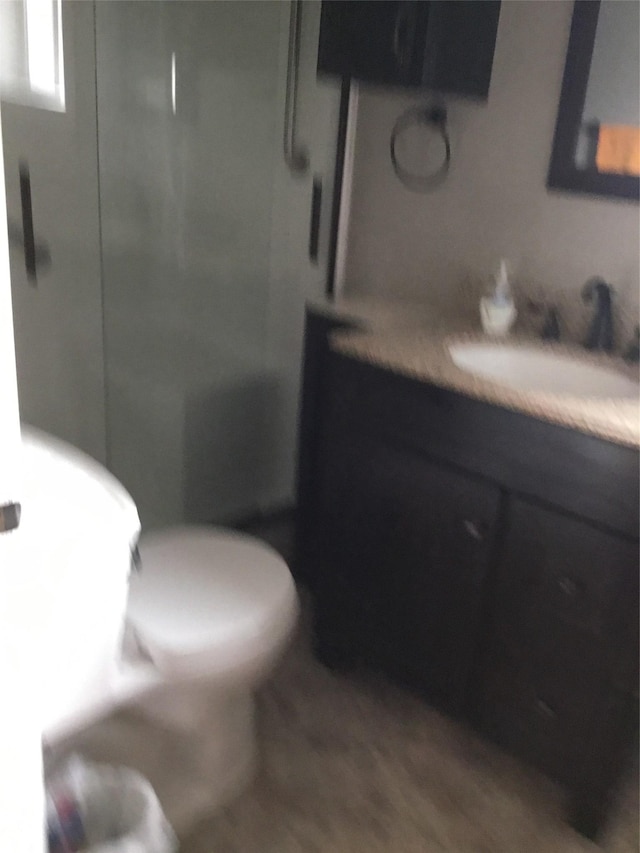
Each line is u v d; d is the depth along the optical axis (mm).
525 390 1481
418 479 1645
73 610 1149
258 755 1708
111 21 1931
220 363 2453
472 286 2057
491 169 1960
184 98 2139
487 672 1649
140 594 1475
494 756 1758
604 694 1475
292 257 2414
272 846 1497
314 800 1608
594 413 1371
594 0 1687
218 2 2119
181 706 1509
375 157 2195
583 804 1557
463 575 1624
